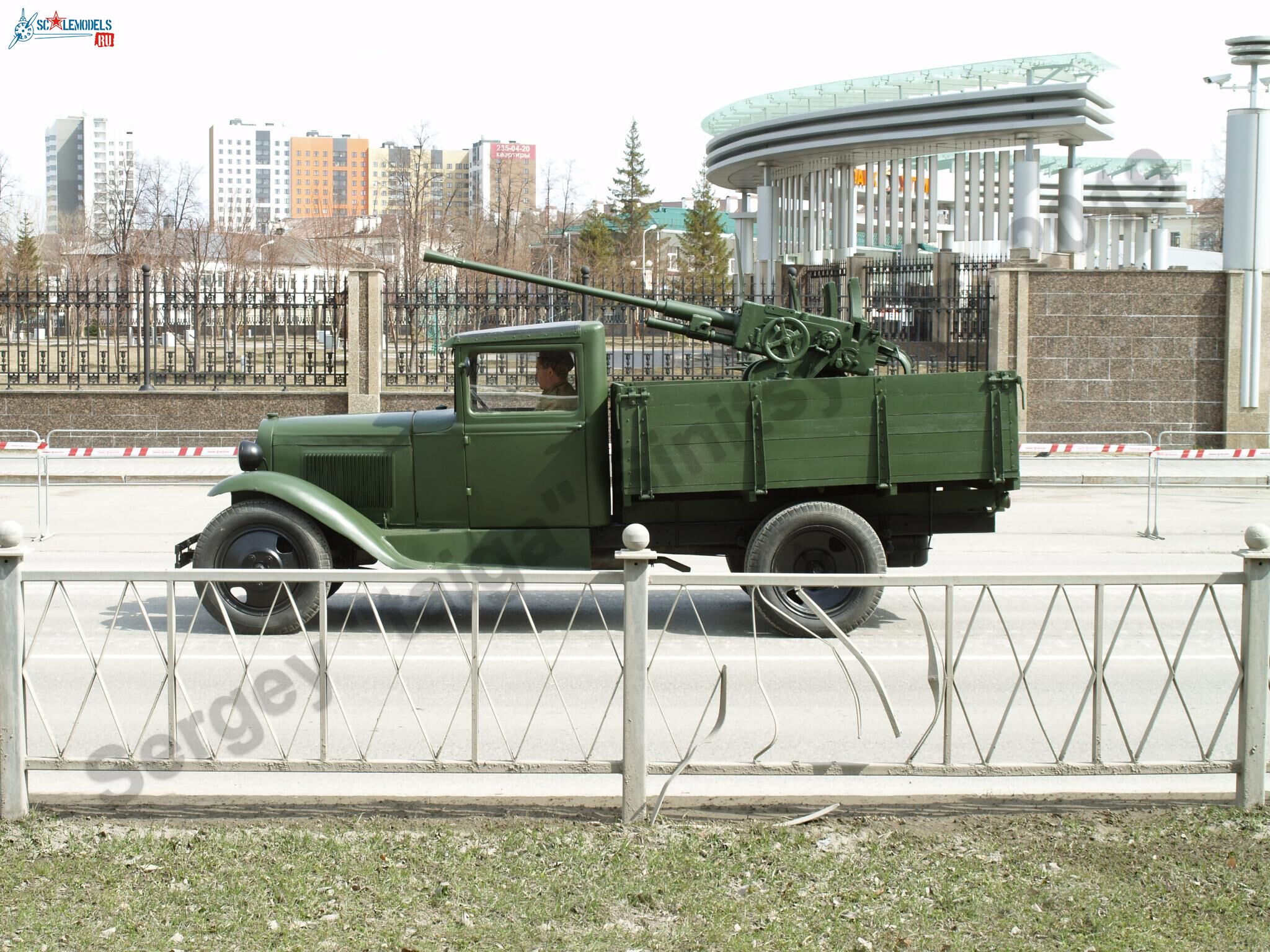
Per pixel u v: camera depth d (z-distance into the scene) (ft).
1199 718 23.47
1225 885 15.19
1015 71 121.70
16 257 195.00
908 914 14.46
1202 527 51.16
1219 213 302.86
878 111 126.41
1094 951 13.53
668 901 14.69
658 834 16.70
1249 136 75.66
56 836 16.49
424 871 15.46
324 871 15.40
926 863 15.90
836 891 15.01
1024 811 17.72
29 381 75.05
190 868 15.48
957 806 17.92
